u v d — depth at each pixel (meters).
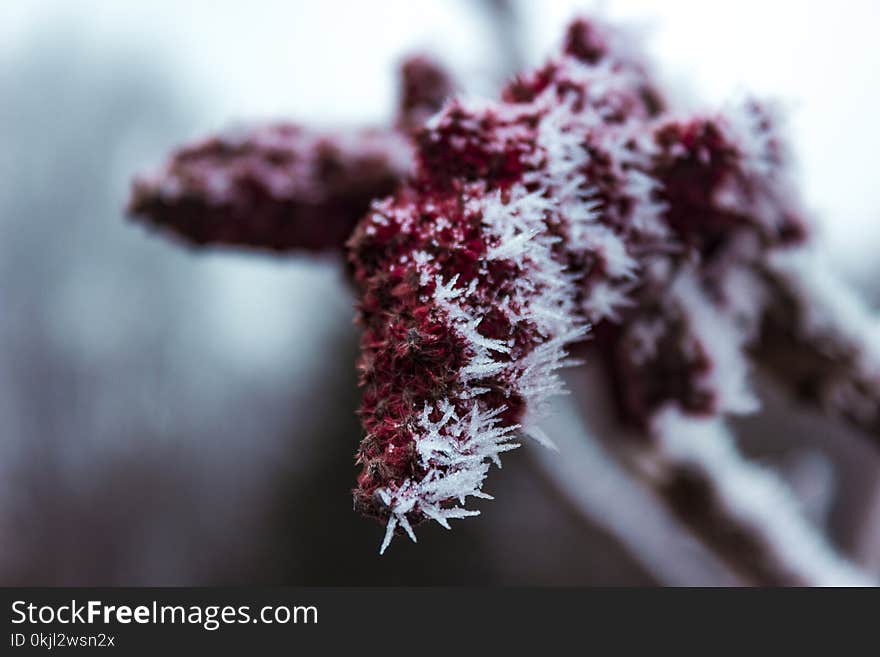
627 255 0.26
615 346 0.30
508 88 0.27
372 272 0.25
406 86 0.31
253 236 0.30
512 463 1.66
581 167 0.26
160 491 2.34
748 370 0.31
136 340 2.52
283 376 2.27
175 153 0.30
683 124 0.27
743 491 0.36
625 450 0.35
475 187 0.25
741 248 0.29
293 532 1.89
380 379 0.24
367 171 0.29
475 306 0.24
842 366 0.31
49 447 2.43
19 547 2.32
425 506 0.23
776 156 0.28
